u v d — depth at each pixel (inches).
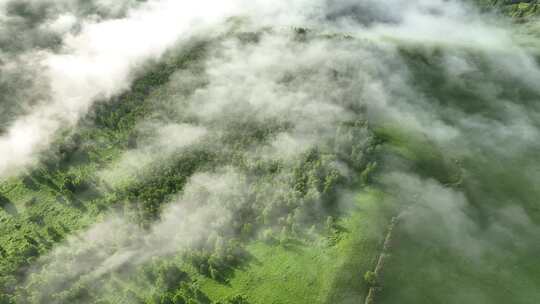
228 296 4675.2
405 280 4648.1
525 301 4630.9
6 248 5876.0
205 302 4662.9
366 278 4554.6
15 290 5246.1
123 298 4918.8
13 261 5615.2
